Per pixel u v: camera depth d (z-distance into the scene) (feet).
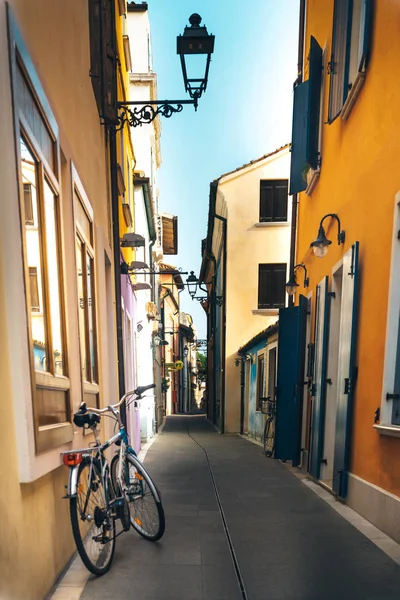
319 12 19.83
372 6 12.32
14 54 6.05
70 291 9.59
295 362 21.38
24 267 6.18
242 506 13.66
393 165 10.80
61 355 8.82
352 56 14.15
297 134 21.79
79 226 11.19
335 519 11.96
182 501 14.44
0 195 5.70
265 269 44.19
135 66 44.01
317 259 19.30
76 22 11.27
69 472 7.72
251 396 39.58
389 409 10.68
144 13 44.27
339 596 7.75
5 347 5.70
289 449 21.30
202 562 9.15
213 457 25.11
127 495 10.14
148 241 41.45
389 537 10.39
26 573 6.21
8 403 5.70
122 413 17.15
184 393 134.21
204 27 14.60
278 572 8.68
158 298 57.16
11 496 5.68
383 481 10.87
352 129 14.15
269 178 43.98
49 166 8.36
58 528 7.95
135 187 32.76
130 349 25.36
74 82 10.86
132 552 9.70
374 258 11.84
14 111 5.97
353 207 13.91
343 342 13.87
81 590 7.66
